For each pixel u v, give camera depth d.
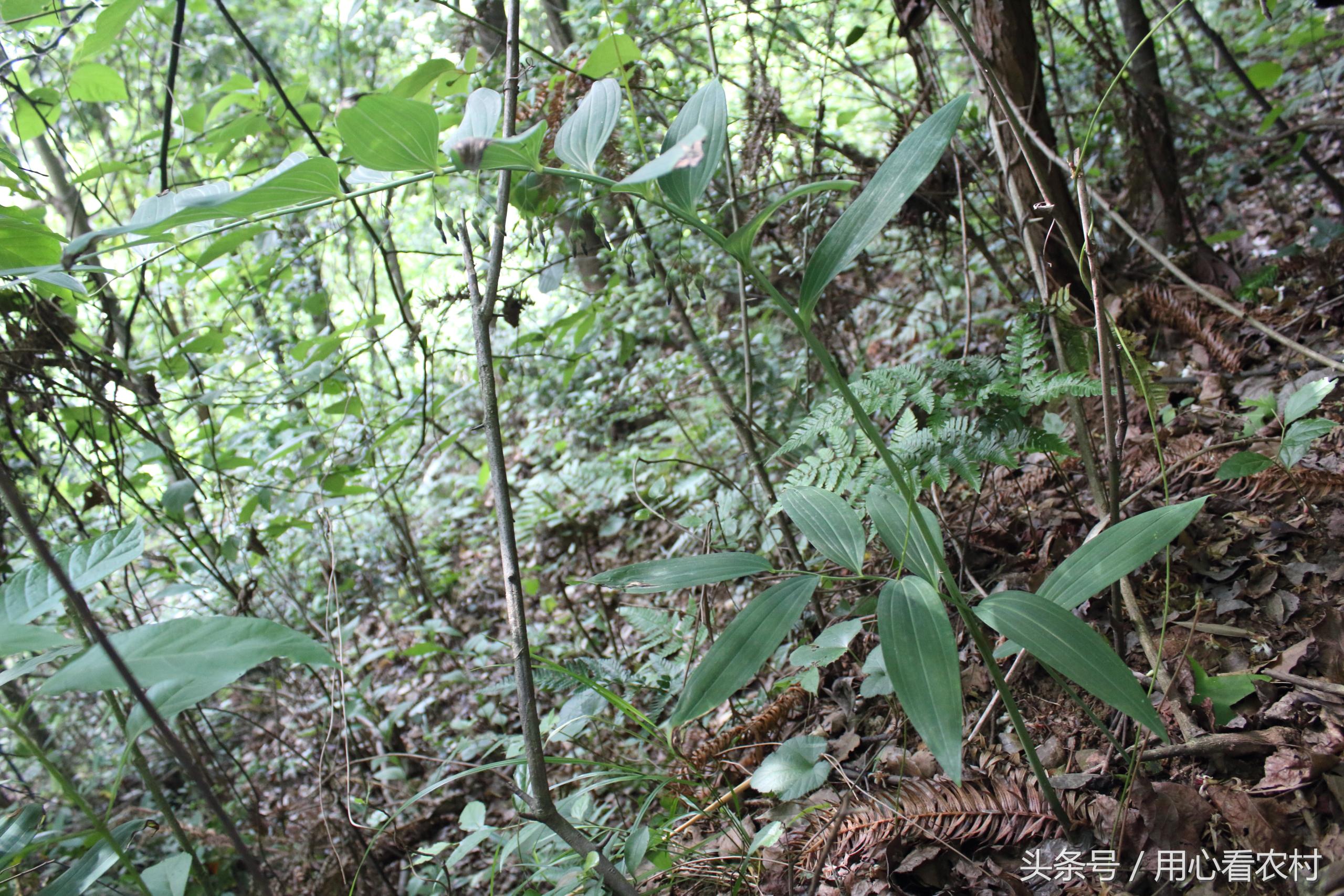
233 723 3.64
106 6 2.13
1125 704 1.13
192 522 3.03
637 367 3.93
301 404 2.98
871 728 2.02
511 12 1.69
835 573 2.34
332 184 1.08
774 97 2.75
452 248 4.15
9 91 2.40
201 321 3.80
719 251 3.08
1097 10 2.99
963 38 1.82
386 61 5.25
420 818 2.72
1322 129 3.15
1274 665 1.70
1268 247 3.35
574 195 2.18
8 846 1.31
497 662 3.13
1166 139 3.10
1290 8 4.14
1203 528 2.10
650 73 2.76
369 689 3.34
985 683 1.96
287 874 2.67
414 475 4.75
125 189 3.95
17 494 0.88
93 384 2.34
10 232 1.48
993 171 2.90
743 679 1.19
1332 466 2.11
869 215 1.21
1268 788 1.47
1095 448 2.35
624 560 3.69
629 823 2.15
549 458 4.81
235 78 2.71
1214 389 2.51
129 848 2.70
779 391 3.40
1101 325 1.54
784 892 1.66
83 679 0.92
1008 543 2.32
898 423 1.72
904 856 1.63
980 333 3.32
